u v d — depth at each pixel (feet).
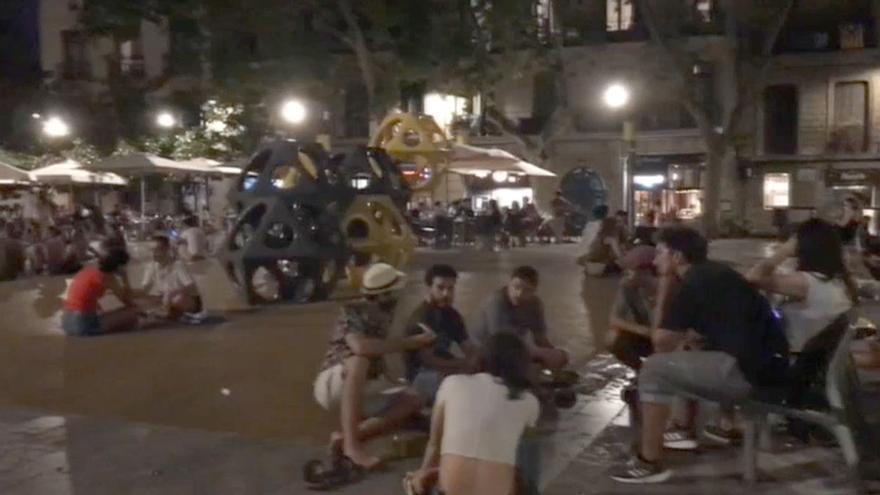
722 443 21.20
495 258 79.25
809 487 18.49
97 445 22.31
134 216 119.75
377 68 106.63
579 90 134.62
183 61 125.49
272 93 114.21
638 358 24.84
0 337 38.27
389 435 22.08
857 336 25.71
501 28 107.86
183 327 40.22
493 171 90.33
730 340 18.67
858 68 124.06
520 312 24.79
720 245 98.68
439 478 15.08
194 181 138.00
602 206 62.49
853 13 126.52
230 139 126.62
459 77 110.11
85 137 140.56
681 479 19.10
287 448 21.94
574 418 23.93
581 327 39.42
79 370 31.37
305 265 48.39
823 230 20.86
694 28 124.47
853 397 18.29
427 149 63.77
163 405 26.43
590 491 18.47
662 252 21.54
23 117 146.82
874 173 122.93
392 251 51.37
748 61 108.88
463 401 14.78
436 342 22.54
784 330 20.58
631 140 67.46
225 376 30.22
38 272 68.90
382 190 52.06
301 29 109.70
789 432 21.88
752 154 128.16
